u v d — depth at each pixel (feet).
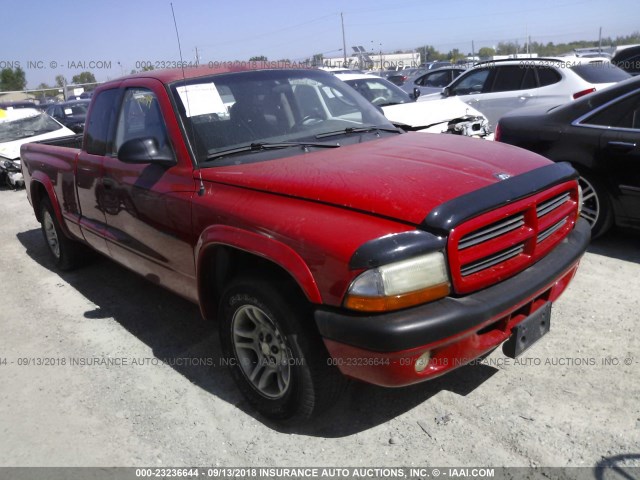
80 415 11.03
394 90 29.94
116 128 13.87
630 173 15.64
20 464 9.80
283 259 8.77
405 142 11.71
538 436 9.31
